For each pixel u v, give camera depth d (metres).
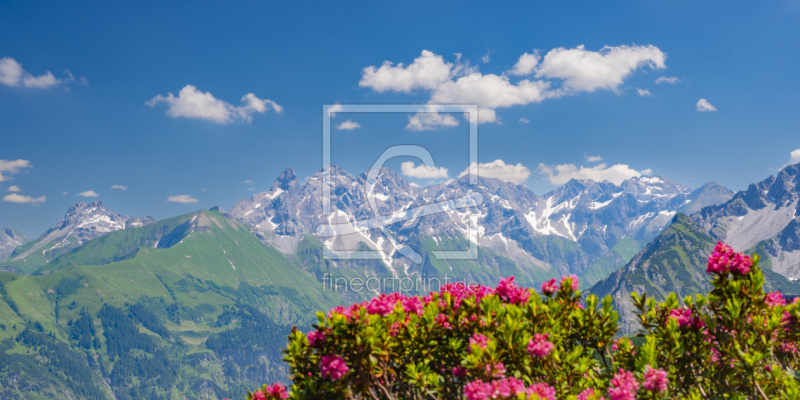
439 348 8.79
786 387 8.34
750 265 8.66
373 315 8.49
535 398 6.93
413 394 8.79
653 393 7.55
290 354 8.67
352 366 8.45
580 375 8.73
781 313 8.69
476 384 7.20
